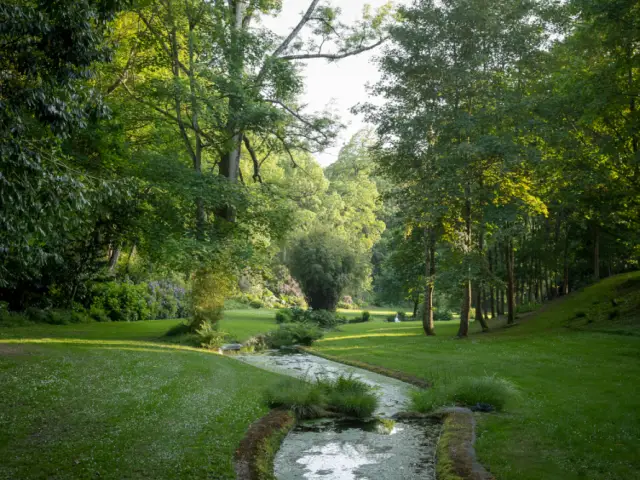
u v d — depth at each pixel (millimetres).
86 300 33125
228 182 26516
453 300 43469
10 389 10875
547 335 25156
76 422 8945
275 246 41156
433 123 27328
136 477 6625
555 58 26875
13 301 28109
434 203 27156
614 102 21734
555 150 27719
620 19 20125
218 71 27516
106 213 21766
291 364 19406
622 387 12508
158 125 28328
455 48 27203
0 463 6840
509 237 31078
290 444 9273
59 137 8852
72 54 8359
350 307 77375
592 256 42344
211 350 22453
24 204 8117
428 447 9086
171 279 41188
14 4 7852
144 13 27453
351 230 90938
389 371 17188
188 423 9297
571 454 7816
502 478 6992
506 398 11367
